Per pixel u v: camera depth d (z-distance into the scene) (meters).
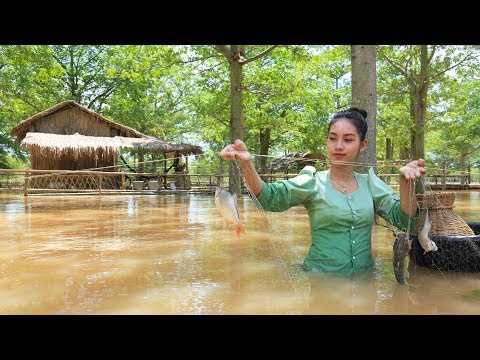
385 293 2.70
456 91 28.09
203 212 9.06
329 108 30.92
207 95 28.02
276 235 5.40
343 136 3.36
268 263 3.64
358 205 3.31
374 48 7.59
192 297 2.61
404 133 31.36
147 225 6.61
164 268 3.46
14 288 2.85
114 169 22.78
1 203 12.26
